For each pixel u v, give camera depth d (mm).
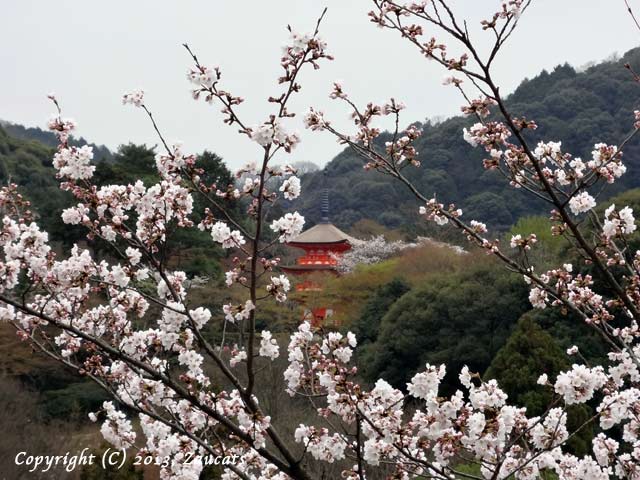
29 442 19500
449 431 5039
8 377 24500
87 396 24656
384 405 5195
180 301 5695
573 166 6496
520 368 17500
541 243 29750
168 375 5730
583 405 13219
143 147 32062
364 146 6320
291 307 30453
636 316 5840
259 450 5523
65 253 26734
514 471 5008
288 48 5023
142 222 5785
